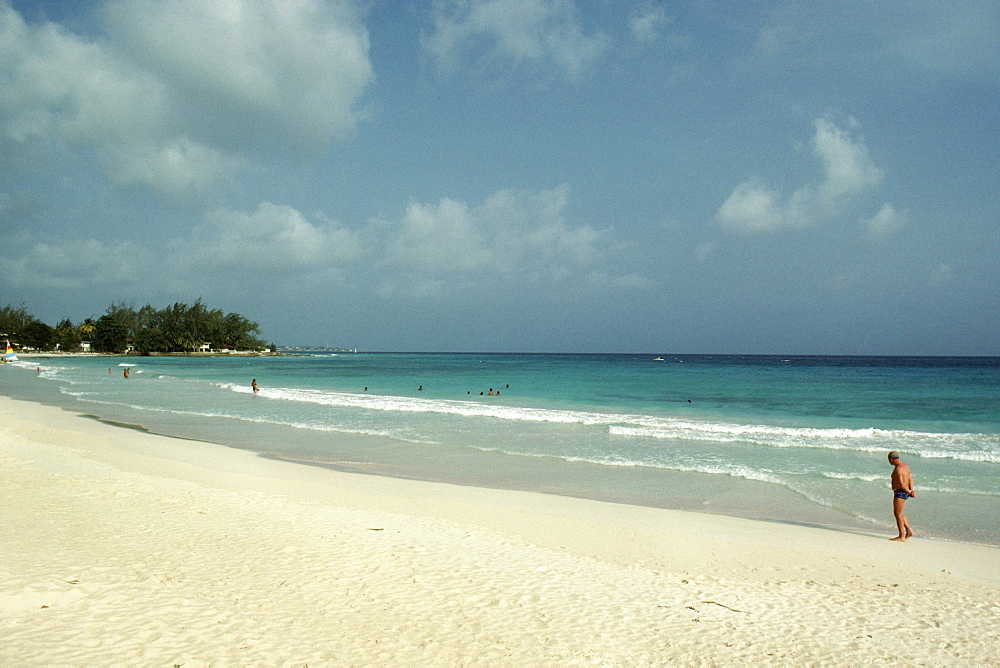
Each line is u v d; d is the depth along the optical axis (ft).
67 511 30.14
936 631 20.79
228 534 27.78
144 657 15.67
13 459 44.55
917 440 64.59
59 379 166.71
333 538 28.17
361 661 16.58
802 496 41.68
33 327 432.66
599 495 41.81
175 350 491.72
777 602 23.18
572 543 30.09
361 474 47.39
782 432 69.46
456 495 40.32
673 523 34.50
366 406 97.04
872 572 27.04
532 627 19.69
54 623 17.21
